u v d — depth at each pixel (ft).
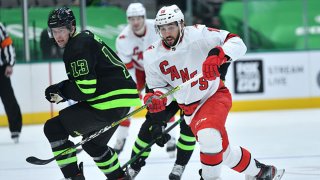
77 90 31.07
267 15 89.10
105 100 32.17
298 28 89.71
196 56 31.58
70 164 32.71
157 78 32.71
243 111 81.30
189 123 32.96
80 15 77.20
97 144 32.94
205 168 30.35
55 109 75.46
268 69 81.71
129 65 53.72
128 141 60.03
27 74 75.15
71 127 32.04
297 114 77.41
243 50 31.19
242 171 32.55
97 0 78.69
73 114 31.99
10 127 60.54
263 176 33.17
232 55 30.60
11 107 60.13
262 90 81.61
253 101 81.51
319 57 82.64
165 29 30.78
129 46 53.01
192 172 42.27
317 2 90.79
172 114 38.65
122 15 79.41
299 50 82.23
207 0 84.28
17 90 75.00
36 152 54.80
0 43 59.62
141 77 54.54
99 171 43.78
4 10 76.38
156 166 45.52
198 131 30.37
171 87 33.04
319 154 49.16
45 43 76.59
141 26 51.90
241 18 86.28
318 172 41.19
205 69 29.86
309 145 53.98
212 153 30.01
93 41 31.68
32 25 76.54
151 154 51.65
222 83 32.50
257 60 81.30
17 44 76.38
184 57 31.63
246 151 32.42
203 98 31.89
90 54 31.17
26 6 75.77
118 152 51.55
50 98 31.89
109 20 79.05
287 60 82.02
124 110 32.76
